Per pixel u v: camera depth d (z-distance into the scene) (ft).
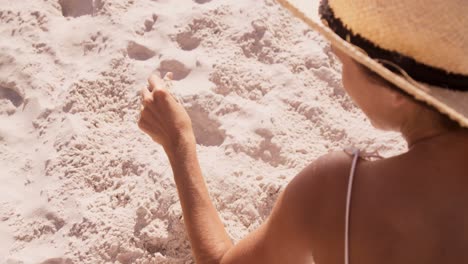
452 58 4.34
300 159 7.86
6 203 7.61
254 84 8.41
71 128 7.99
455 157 4.43
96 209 7.43
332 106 8.38
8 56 8.68
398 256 4.48
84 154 7.83
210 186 7.53
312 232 4.85
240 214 7.44
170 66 8.54
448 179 4.43
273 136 7.97
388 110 4.58
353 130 8.14
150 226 7.25
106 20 8.92
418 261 4.44
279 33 8.84
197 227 6.31
